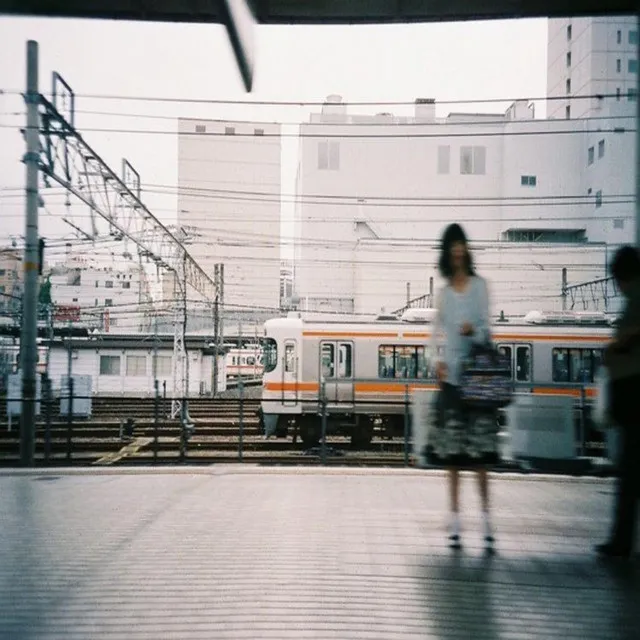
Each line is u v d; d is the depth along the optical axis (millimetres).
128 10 4668
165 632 2992
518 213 44250
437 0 5441
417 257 42656
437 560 4098
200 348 37531
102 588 3566
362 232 44531
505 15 5707
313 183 44719
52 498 6066
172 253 21969
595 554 4246
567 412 7133
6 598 3416
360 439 18391
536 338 18188
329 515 5305
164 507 5637
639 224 5152
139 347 37312
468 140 45000
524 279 38531
